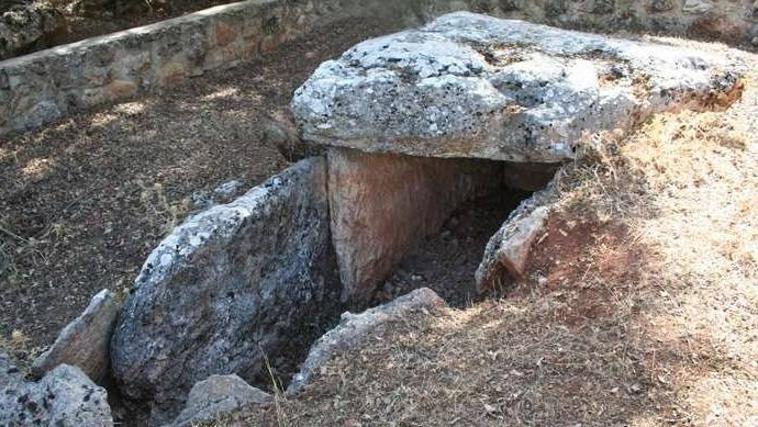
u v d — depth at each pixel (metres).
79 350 3.11
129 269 3.97
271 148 4.79
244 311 3.46
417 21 6.26
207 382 2.82
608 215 3.13
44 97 4.90
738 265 2.87
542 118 3.37
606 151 3.41
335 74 3.61
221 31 5.73
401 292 3.98
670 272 2.85
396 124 3.47
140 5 6.18
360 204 3.77
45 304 3.81
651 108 3.56
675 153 3.41
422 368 2.67
